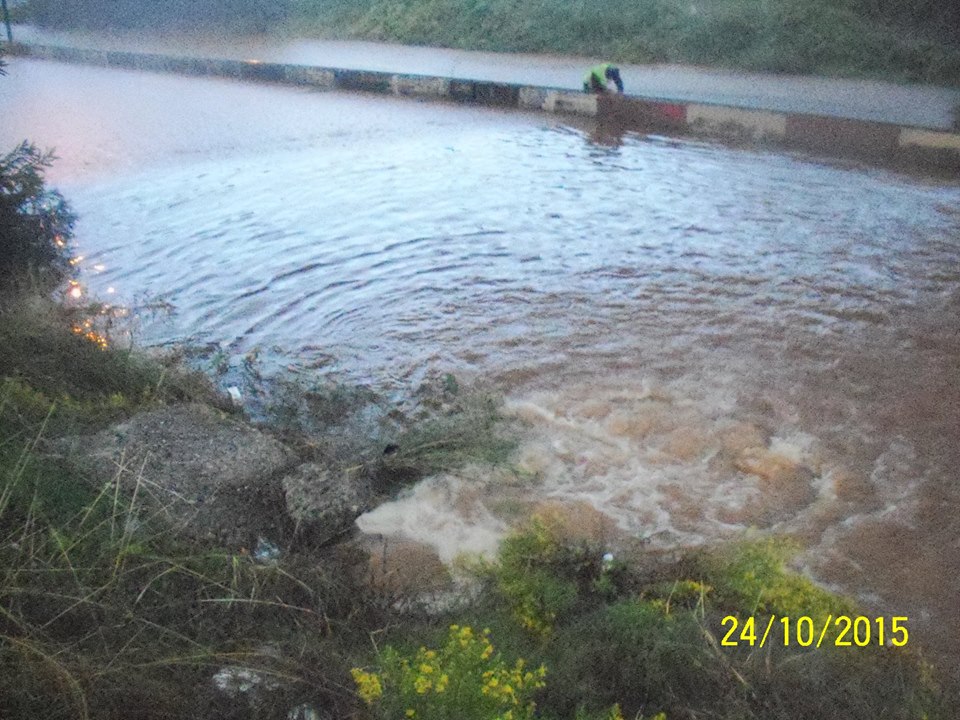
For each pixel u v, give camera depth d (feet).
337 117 61.77
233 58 84.69
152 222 40.42
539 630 16.60
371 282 34.12
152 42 96.73
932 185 46.21
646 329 30.37
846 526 20.94
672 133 58.13
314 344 29.48
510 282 34.01
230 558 16.63
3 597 14.25
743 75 70.23
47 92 69.72
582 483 22.41
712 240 38.27
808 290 33.37
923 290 33.42
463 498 21.48
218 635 14.89
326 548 19.36
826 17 73.72
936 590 18.89
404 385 27.02
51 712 12.35
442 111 64.18
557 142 55.16
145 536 16.67
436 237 38.63
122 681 12.96
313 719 13.43
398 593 17.89
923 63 67.77
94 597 14.71
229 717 13.20
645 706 14.64
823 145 53.57
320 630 15.74
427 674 13.52
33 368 22.11
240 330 30.42
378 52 86.48
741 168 49.44
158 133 56.44
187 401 24.04
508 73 73.72
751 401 26.05
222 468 20.13
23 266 31.48
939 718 15.29
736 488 22.30
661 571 18.90
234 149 53.01
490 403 25.43
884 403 25.95
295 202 43.27
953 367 27.91
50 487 17.22
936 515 21.26
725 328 30.45
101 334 28.32
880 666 16.49
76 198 43.52
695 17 77.97
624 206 42.57
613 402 26.00
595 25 81.15
